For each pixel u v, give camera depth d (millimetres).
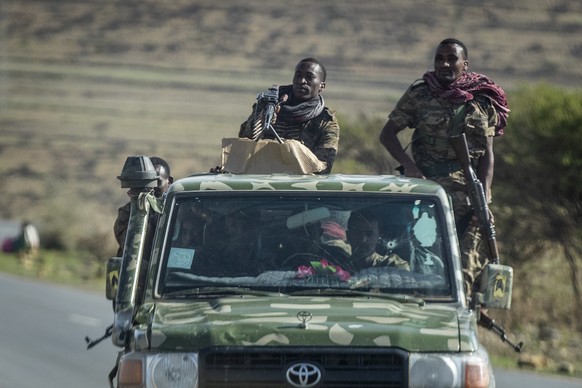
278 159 27656
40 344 59906
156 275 23703
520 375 47281
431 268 23766
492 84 30859
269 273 23703
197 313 22141
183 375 20984
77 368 51969
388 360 21094
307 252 23953
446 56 30609
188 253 23953
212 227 24219
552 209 65000
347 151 78812
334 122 31438
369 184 24781
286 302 22656
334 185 24734
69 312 75375
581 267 67938
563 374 48531
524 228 65938
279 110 30984
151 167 24750
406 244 24047
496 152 65875
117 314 23234
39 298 85000
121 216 30719
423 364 21016
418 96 30812
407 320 21766
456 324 21859
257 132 29297
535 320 63312
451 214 24516
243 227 24234
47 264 123125
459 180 30344
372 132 78625
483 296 23672
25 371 51031
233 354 21078
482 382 21094
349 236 24188
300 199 24516
